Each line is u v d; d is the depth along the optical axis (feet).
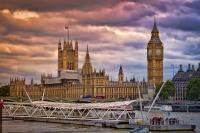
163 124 488.85
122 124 506.07
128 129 494.59
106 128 510.58
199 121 622.13
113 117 589.73
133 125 497.87
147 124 491.72
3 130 486.38
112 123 525.75
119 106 562.66
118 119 531.09
